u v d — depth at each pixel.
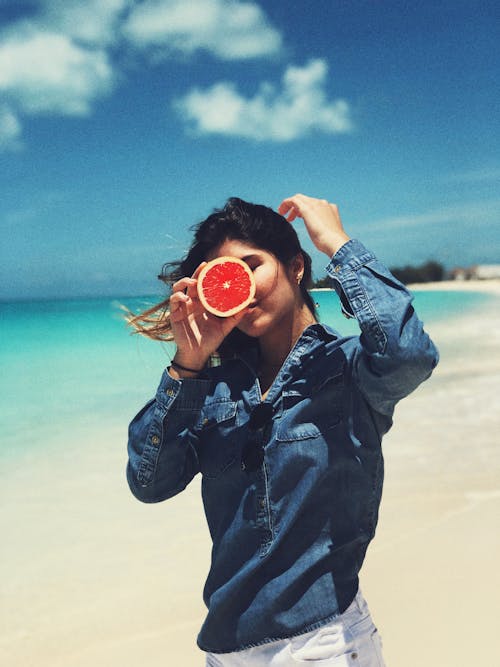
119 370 14.16
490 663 3.37
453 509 5.14
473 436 7.12
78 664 3.47
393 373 1.88
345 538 1.98
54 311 59.88
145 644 3.65
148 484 2.18
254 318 2.11
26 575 4.36
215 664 2.09
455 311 27.81
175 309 2.12
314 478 1.97
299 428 2.00
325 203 2.15
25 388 11.91
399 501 5.35
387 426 2.07
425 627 3.67
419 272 69.19
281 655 1.93
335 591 1.94
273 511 1.98
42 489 6.05
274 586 1.95
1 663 3.44
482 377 10.50
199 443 2.21
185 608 3.99
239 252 2.13
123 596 4.12
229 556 2.05
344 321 20.27
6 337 27.30
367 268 1.96
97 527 5.14
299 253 2.22
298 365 2.07
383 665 2.01
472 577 4.14
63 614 3.91
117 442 7.77
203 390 2.13
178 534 5.00
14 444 7.70
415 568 4.27
